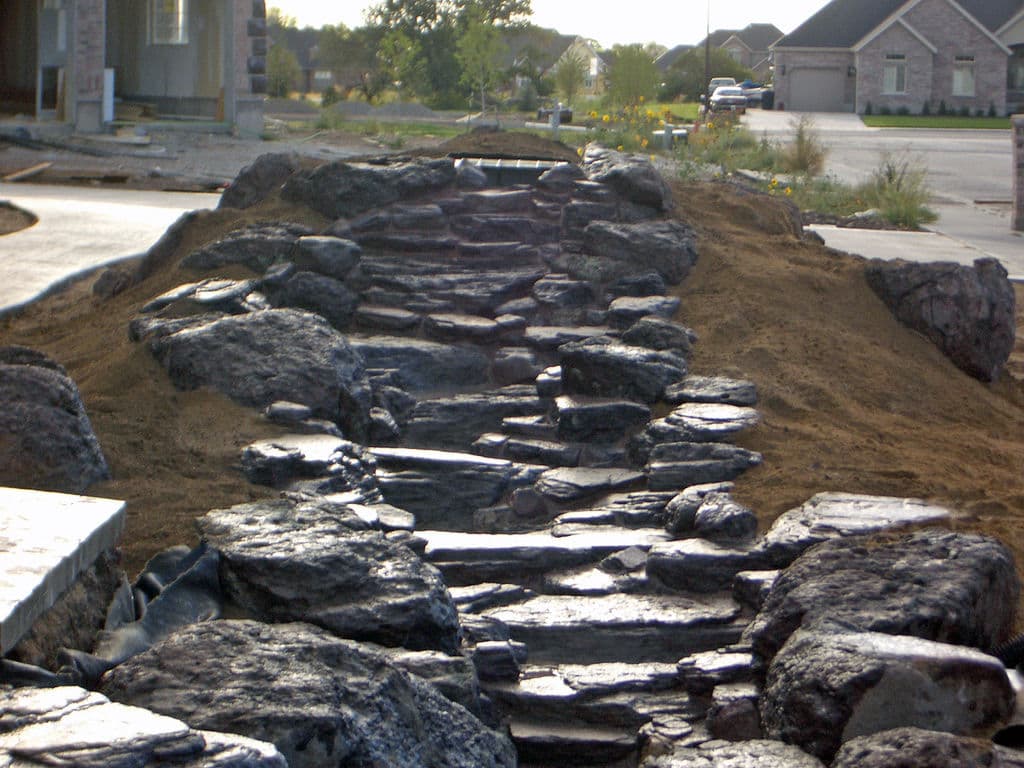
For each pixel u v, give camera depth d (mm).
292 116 50781
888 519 7973
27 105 35406
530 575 8188
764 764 5633
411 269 12469
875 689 5699
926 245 21641
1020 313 16391
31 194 22641
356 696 5398
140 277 13461
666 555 7906
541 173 14094
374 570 6785
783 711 5980
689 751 6062
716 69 99250
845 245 21078
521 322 11758
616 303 11953
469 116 52750
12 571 5172
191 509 7703
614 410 10055
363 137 37438
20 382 7777
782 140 44469
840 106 77438
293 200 13703
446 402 10664
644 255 12547
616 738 6672
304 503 7801
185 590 6543
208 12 35375
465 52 53188
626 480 9320
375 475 9180
